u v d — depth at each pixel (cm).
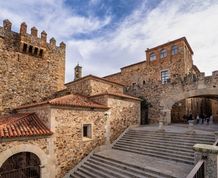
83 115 1391
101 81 1898
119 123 1731
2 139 953
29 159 1301
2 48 1886
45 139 1126
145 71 2888
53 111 1198
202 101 3088
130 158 1223
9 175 1275
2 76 1862
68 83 2097
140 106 2111
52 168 1134
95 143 1450
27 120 1226
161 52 2756
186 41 2559
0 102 1822
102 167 1177
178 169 964
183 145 1240
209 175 637
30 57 2125
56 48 2447
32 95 2106
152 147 1354
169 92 2069
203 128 1628
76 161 1284
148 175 949
